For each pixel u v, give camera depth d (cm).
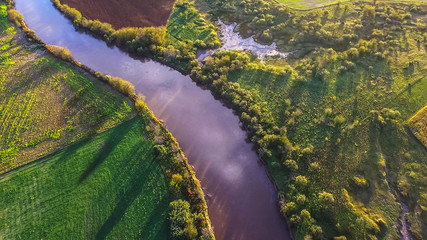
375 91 6881
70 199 5288
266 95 7000
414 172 5506
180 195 5262
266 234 5025
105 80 7406
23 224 5003
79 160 5853
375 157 5722
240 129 6550
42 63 8088
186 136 6469
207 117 6831
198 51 8431
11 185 5516
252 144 6262
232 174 5819
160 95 7388
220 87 7212
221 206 5378
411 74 7181
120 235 4828
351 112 6500
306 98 6856
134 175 5584
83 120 6581
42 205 5228
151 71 8019
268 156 5847
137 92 7469
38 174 5669
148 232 4847
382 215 5031
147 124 6431
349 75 7300
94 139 6209
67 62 8106
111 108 6800
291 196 5297
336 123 6259
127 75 7962
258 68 7650
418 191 5275
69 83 7469
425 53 7675
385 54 7694
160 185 5412
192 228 4675
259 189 5597
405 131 6075
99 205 5197
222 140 6378
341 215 4997
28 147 6134
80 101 7000
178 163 5709
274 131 6219
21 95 7212
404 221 4978
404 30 8450
